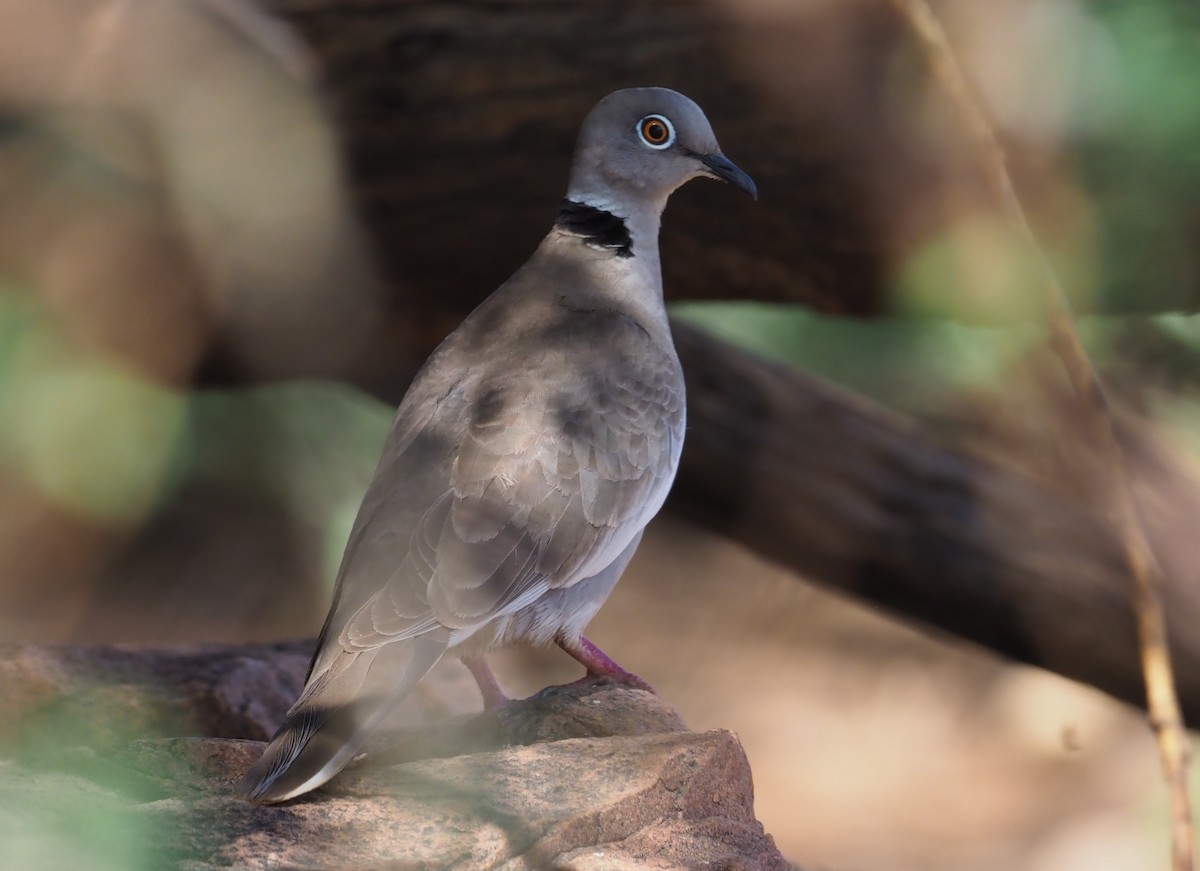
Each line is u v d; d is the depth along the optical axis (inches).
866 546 508.7
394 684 276.5
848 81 441.1
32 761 269.3
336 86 470.3
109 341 497.7
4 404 509.0
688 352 511.8
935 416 597.3
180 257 488.4
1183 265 450.0
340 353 522.9
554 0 458.9
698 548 851.4
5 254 478.6
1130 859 632.4
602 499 314.7
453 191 482.9
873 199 458.3
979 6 430.9
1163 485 502.3
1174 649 490.3
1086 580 494.0
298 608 746.8
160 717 352.2
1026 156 438.0
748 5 441.1
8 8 447.5
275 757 251.9
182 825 234.7
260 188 477.7
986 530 501.4
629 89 375.9
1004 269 452.8
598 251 365.1
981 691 761.0
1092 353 537.0
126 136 469.4
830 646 791.1
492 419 309.0
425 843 232.2
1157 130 428.1
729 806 260.7
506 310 346.3
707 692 759.7
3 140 467.8
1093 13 430.0
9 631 715.4
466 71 466.0
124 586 754.2
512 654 740.7
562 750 262.2
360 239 493.4
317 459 756.6
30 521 723.4
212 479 758.5
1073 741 411.8
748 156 461.1
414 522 294.0
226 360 519.8
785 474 508.1
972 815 673.6
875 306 493.7
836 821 667.4
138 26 457.7
